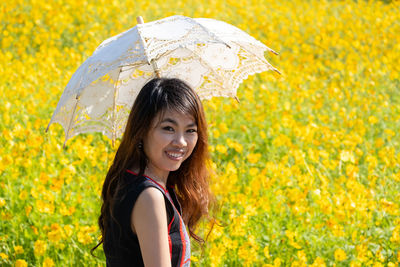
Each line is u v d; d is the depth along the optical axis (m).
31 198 4.22
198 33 2.03
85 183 4.45
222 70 2.81
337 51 9.59
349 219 3.81
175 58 2.69
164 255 1.78
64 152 5.21
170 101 1.88
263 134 5.10
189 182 2.23
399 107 6.73
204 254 3.42
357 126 5.78
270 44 9.31
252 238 3.27
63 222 3.94
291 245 3.53
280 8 11.84
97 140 5.79
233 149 5.52
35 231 3.56
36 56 8.18
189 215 2.32
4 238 3.62
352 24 10.45
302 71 8.05
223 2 12.14
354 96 6.84
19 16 9.90
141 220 1.79
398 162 4.89
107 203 1.96
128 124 1.93
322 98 7.02
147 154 1.94
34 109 5.59
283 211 3.98
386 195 4.26
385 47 9.48
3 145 5.28
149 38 2.09
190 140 1.96
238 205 4.17
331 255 3.58
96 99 2.52
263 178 3.99
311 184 4.00
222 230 3.41
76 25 10.45
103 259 3.49
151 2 11.73
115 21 10.19
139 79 2.66
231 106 6.24
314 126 5.04
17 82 6.67
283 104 6.62
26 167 4.42
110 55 2.15
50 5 10.72
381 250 3.57
